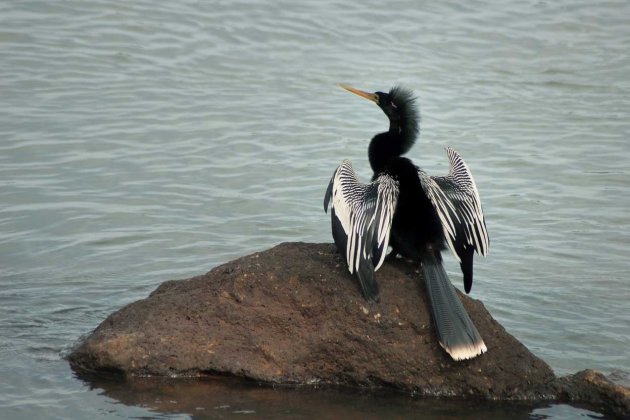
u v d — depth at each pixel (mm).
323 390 9391
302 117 19531
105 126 18391
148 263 13453
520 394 9414
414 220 9250
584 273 13477
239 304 9523
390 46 23859
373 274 9047
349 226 9031
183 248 14000
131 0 24500
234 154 17672
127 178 16422
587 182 17234
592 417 9180
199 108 19578
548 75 23031
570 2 27531
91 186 16016
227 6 24750
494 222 15453
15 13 23156
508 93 21781
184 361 9414
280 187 16438
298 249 9844
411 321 9266
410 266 9609
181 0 24875
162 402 9031
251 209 15523
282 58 22516
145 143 17828
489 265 13711
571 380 9562
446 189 9500
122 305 11820
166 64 21578
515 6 27016
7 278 12703
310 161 17562
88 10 23734
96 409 8844
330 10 25297
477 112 20578
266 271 9570
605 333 11406
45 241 14031
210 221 15008
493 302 12289
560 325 11625
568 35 25531
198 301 9625
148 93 20078
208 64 21844
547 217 15680
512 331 11367
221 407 8984
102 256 13617
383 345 9281
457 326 8984
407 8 26125
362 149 18156
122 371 9430
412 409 9133
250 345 9453
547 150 18719
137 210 15227
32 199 15352
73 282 12641
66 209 15078
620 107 21328
